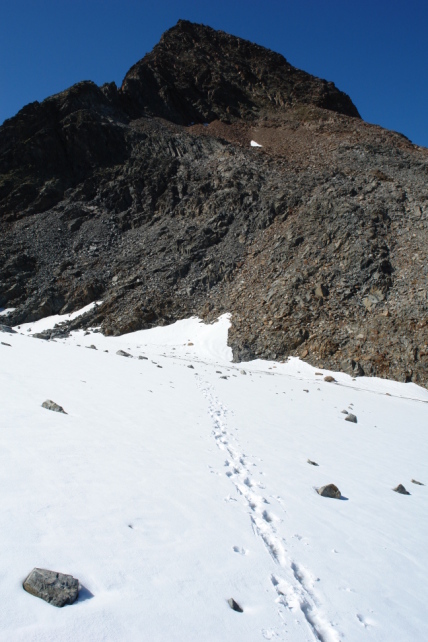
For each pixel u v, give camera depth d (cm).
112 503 610
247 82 9281
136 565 485
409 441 1662
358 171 5934
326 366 3556
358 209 4809
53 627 368
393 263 4203
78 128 6750
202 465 884
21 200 6112
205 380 2278
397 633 496
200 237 5412
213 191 6116
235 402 1798
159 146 7012
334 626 482
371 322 3734
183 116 8344
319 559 619
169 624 411
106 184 6431
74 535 508
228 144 7319
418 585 614
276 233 5166
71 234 5797
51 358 1930
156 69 8762
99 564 468
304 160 6700
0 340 2244
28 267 5284
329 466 1114
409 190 5147
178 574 491
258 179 6131
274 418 1612
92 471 703
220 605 461
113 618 398
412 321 3562
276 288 4344
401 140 7475
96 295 4972
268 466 994
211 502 710
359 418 1998
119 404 1268
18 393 1110
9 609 373
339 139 7306
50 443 784
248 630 437
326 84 9625
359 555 661
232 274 4925
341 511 819
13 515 513
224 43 10069
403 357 3409
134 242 5669
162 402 1446
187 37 9781
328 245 4575
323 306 4016
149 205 6138
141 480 719
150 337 4250
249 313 4275
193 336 4209
